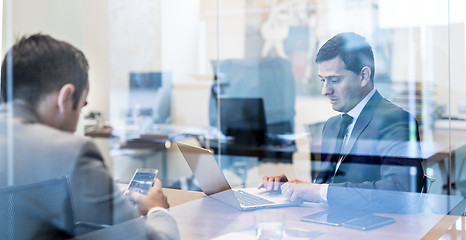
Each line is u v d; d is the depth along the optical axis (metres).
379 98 1.46
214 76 4.66
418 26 3.81
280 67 4.54
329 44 1.50
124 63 3.99
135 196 1.03
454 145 2.55
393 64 3.93
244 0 4.71
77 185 0.96
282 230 0.95
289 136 4.05
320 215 1.12
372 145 1.36
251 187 1.44
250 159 3.50
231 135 4.16
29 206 0.96
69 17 2.08
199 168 1.31
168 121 4.15
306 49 4.49
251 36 4.73
